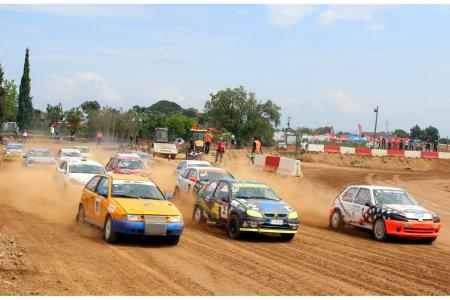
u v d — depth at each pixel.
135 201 12.65
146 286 8.54
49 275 8.96
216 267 10.19
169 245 12.43
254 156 37.56
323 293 8.56
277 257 11.51
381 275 10.16
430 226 14.54
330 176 37.62
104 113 81.12
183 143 71.94
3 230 13.40
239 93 84.06
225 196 14.85
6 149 38.84
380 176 40.09
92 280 8.77
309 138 100.25
